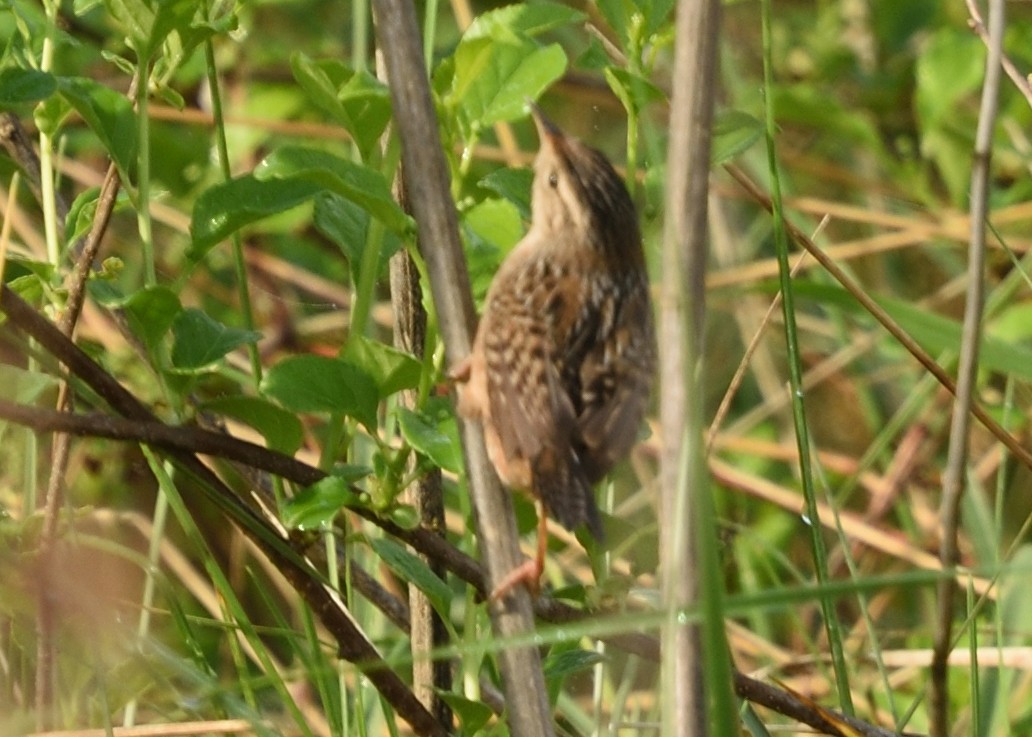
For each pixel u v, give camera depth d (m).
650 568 8.01
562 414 7.40
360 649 7.42
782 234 7.75
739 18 15.11
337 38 14.75
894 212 14.92
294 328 13.67
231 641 8.14
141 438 6.82
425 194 6.82
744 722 8.70
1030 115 13.70
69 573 7.41
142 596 10.45
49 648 7.95
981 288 7.34
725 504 13.00
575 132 15.12
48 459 10.94
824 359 14.37
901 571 12.90
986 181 7.30
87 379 6.95
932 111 13.12
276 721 9.81
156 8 7.17
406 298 8.38
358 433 10.24
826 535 13.00
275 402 7.39
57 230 8.74
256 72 14.47
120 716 9.11
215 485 7.14
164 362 7.13
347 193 6.74
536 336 7.59
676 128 6.21
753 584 11.80
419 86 6.79
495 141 15.01
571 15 7.52
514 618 6.67
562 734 8.79
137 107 7.50
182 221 12.88
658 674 8.99
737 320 13.67
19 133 8.76
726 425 13.85
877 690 11.57
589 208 8.09
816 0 15.68
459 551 7.26
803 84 14.27
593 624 5.99
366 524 8.91
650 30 7.58
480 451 6.86
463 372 6.84
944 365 11.46
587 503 7.19
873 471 13.91
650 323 8.21
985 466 13.00
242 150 13.48
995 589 11.04
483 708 7.14
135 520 10.63
